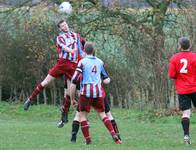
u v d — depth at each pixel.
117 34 53.75
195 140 28.61
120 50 54.50
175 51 48.97
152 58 50.44
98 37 57.38
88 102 25.12
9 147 25.06
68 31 29.41
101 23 56.94
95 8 56.91
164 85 50.00
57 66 29.41
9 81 63.62
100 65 25.14
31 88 63.88
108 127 25.58
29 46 60.16
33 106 58.09
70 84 27.03
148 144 26.03
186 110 25.45
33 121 45.84
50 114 52.66
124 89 55.38
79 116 26.61
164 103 50.09
